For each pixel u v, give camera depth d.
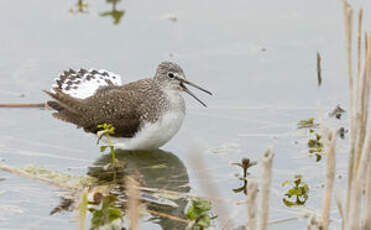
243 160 13.44
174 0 23.58
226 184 13.30
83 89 16.03
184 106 15.13
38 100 17.25
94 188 12.96
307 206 12.25
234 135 15.62
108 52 19.77
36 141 15.41
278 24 21.77
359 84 8.72
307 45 20.39
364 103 8.77
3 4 22.66
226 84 18.17
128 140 15.15
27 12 22.19
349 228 9.18
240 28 21.55
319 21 21.84
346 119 16.09
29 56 19.41
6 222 11.71
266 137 15.42
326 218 9.06
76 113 15.46
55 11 22.38
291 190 12.62
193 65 19.14
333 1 23.25
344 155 14.31
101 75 16.42
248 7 23.09
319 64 17.94
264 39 20.84
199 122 16.38
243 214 11.91
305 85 18.03
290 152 14.62
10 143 15.17
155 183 13.66
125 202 12.59
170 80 14.75
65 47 20.02
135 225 8.52
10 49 19.75
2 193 12.84
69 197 12.77
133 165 14.58
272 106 17.02
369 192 9.27
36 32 20.84
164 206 12.43
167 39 20.72
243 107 17.02
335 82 18.08
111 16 22.16
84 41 20.42
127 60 19.28
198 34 21.12
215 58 19.61
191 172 14.19
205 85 18.11
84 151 15.11
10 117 16.58
